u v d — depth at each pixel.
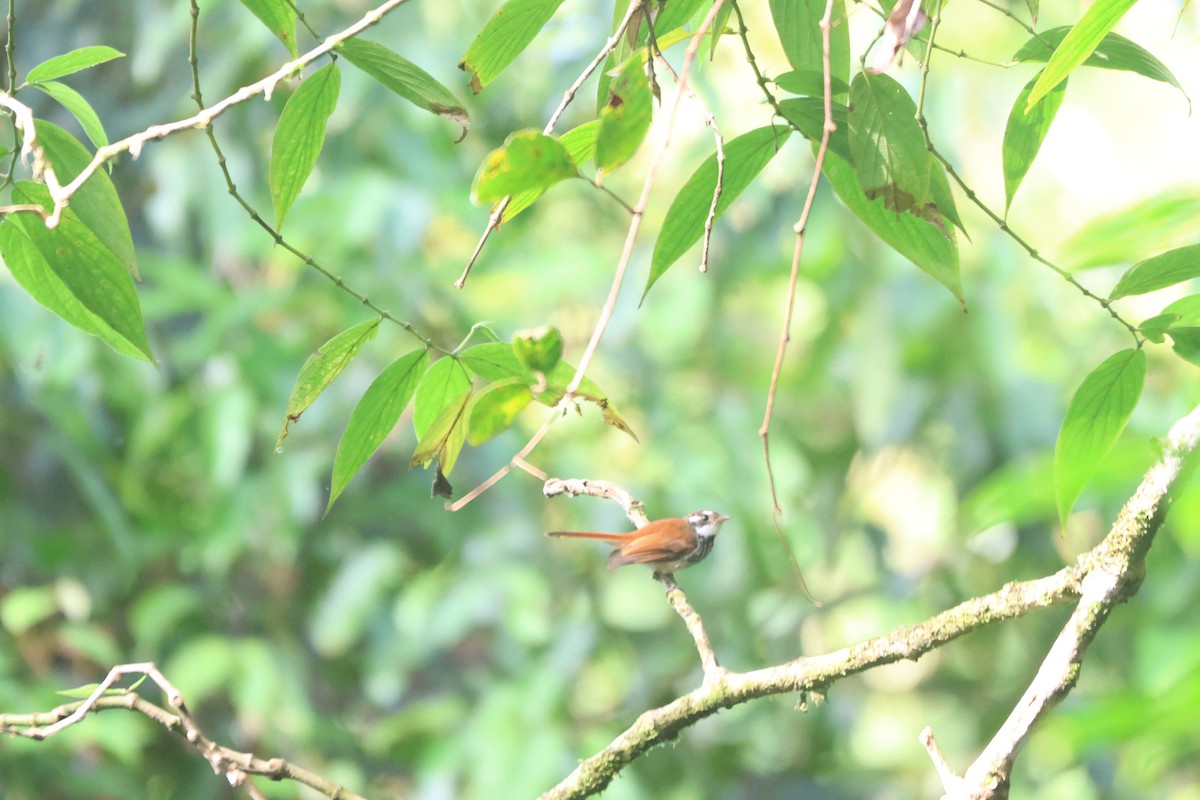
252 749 11.09
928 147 3.23
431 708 11.45
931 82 10.20
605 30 11.08
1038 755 10.20
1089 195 10.55
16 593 10.27
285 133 3.57
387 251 10.80
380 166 11.17
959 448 11.27
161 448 11.09
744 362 12.88
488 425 3.03
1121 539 3.37
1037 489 2.72
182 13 10.45
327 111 3.57
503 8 3.68
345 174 11.02
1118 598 3.38
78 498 10.93
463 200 10.93
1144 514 3.33
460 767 10.73
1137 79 10.17
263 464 11.00
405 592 11.21
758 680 3.96
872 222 3.65
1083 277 10.15
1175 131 10.06
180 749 10.88
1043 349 11.21
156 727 10.66
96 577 10.70
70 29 11.03
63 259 3.58
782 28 3.93
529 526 11.48
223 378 10.48
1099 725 2.20
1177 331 3.35
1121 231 3.02
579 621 11.47
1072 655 3.42
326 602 10.86
